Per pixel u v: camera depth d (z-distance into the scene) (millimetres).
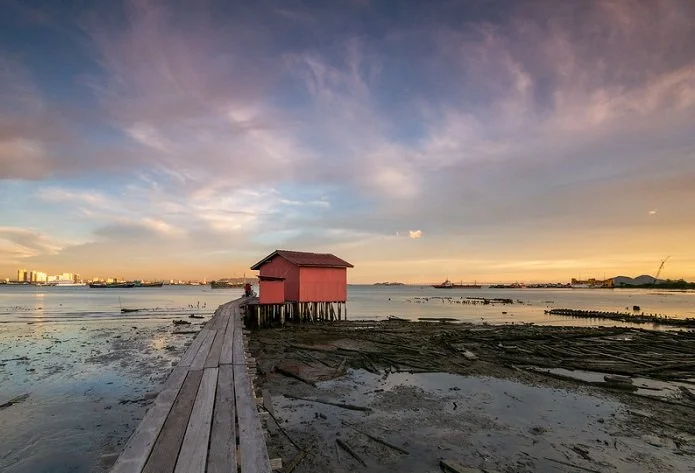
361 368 17031
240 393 7582
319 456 8828
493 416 11516
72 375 16766
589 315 47500
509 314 51781
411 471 8266
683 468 8586
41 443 10227
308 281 33094
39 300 80500
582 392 13969
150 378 16297
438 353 20188
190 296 104438
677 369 17562
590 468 8516
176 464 4562
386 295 136125
